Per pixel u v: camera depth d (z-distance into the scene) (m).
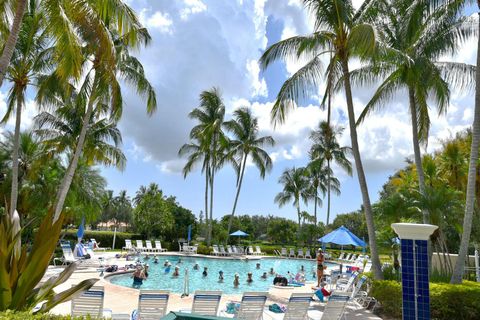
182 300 11.33
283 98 13.62
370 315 10.07
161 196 43.00
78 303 7.05
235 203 36.16
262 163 36.41
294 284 17.16
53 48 15.88
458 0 12.30
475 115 11.30
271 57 13.70
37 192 23.45
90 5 11.80
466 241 10.95
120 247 37.44
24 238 22.98
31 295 4.97
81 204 26.28
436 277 12.02
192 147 36.66
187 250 32.47
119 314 7.46
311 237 42.41
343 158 38.25
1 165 23.53
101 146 24.02
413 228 7.26
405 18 13.24
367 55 12.03
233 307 9.37
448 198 12.80
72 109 21.02
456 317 9.32
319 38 13.19
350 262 31.53
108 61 14.54
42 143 22.94
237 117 36.88
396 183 25.08
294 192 44.31
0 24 11.80
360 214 56.16
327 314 8.45
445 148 20.78
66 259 19.36
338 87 14.76
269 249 37.25
